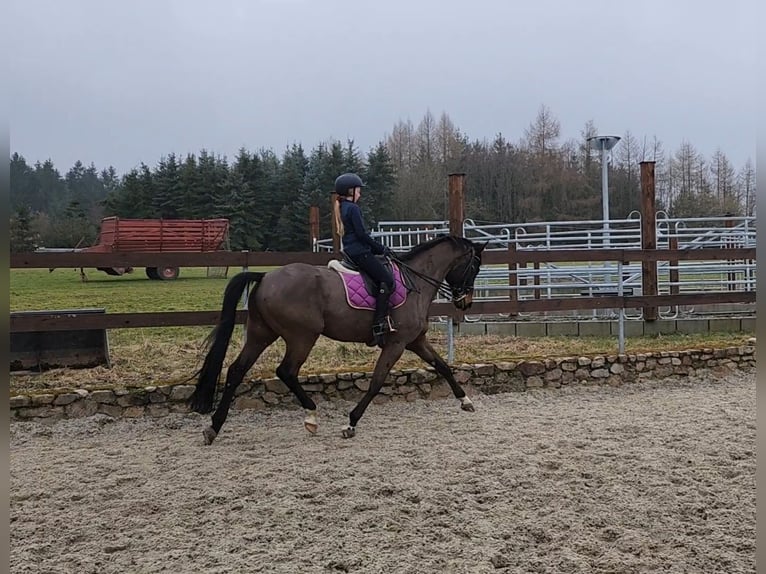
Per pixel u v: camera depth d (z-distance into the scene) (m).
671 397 7.30
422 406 6.96
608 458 5.16
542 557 3.59
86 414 6.30
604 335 10.55
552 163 43.34
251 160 44.91
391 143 51.00
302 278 5.67
